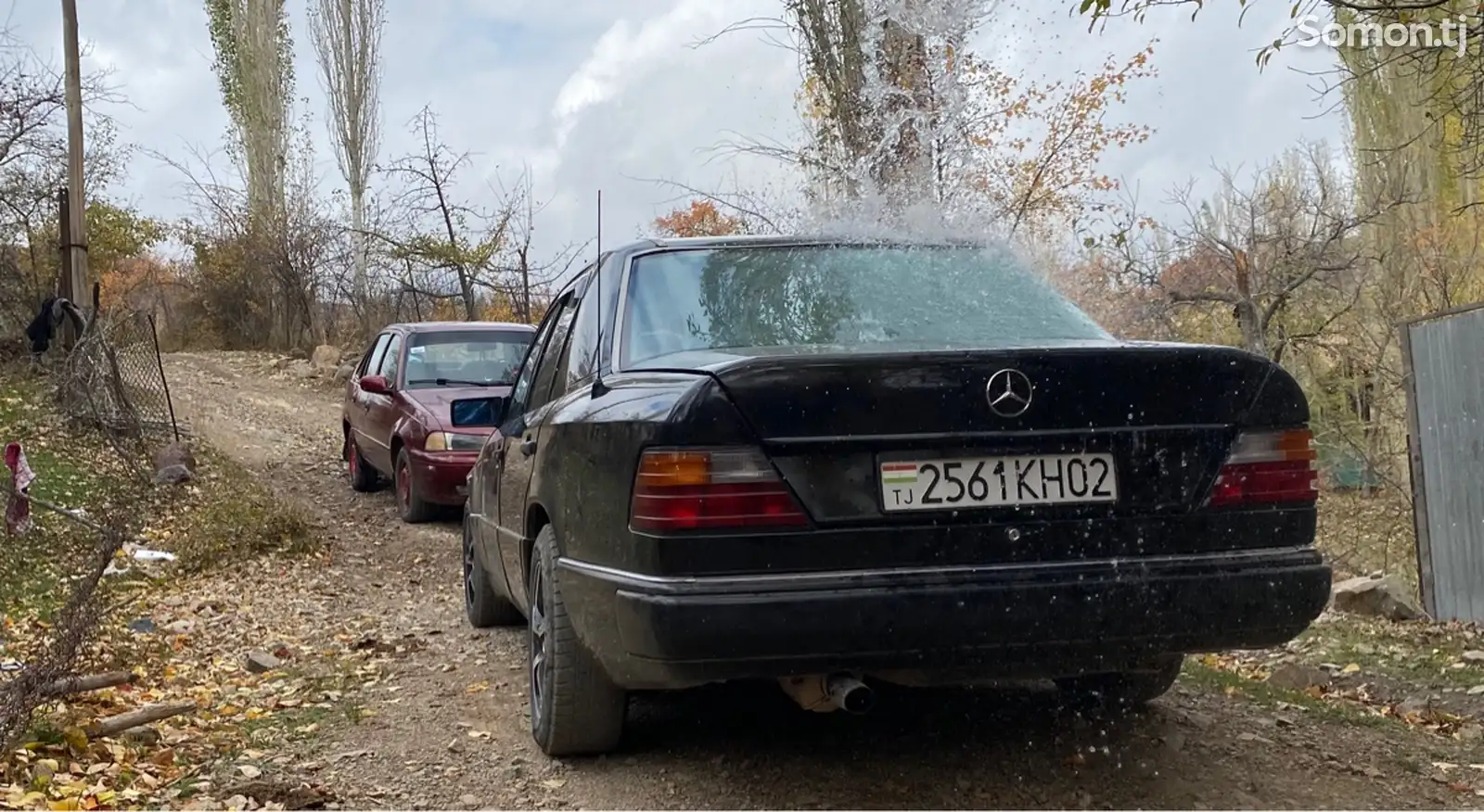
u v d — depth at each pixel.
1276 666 6.32
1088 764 3.92
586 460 3.50
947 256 4.38
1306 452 3.38
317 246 29.70
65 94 15.73
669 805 3.61
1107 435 3.21
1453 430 8.80
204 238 31.52
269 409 18.64
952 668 3.13
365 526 10.23
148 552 8.50
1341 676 6.11
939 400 3.14
